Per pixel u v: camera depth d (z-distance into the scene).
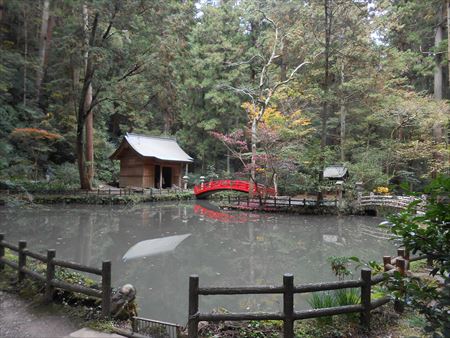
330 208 17.53
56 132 23.19
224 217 16.98
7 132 21.17
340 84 19.28
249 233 12.90
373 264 3.09
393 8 19.20
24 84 23.12
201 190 25.23
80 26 15.95
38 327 3.90
